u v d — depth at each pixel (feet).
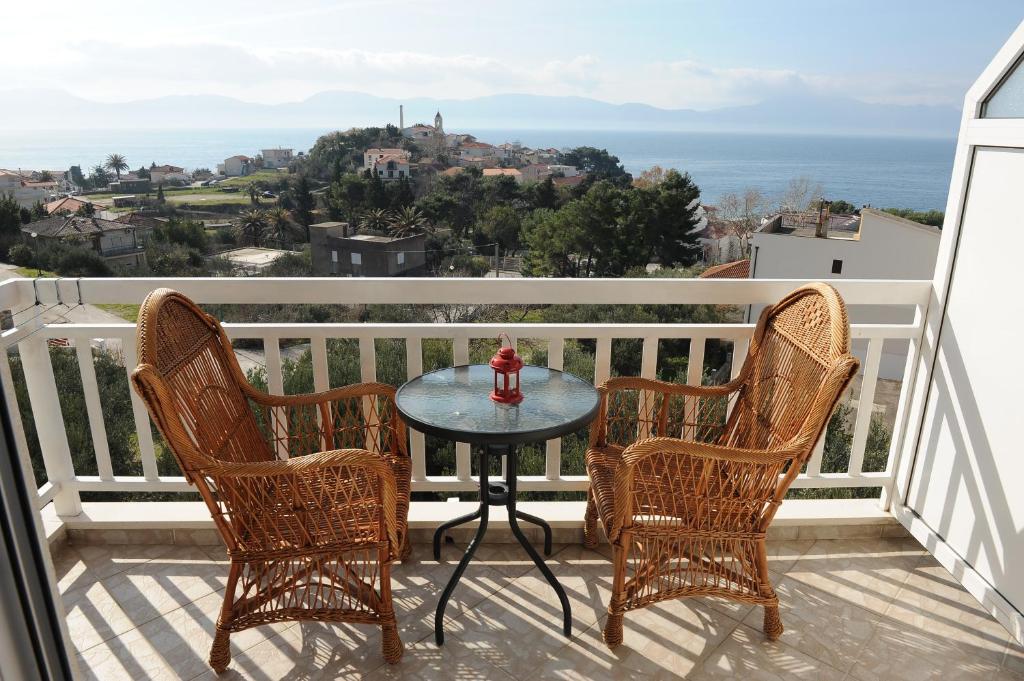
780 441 6.23
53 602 2.02
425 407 6.26
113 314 19.97
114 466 16.26
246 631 6.41
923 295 7.35
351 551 5.71
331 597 5.98
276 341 7.46
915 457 7.62
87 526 7.70
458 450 8.01
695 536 5.97
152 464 7.84
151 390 4.79
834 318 5.81
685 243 82.64
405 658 6.09
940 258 7.11
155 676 5.87
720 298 7.49
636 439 7.79
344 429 6.98
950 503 7.03
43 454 7.50
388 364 20.70
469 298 7.36
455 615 6.66
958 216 6.83
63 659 2.08
